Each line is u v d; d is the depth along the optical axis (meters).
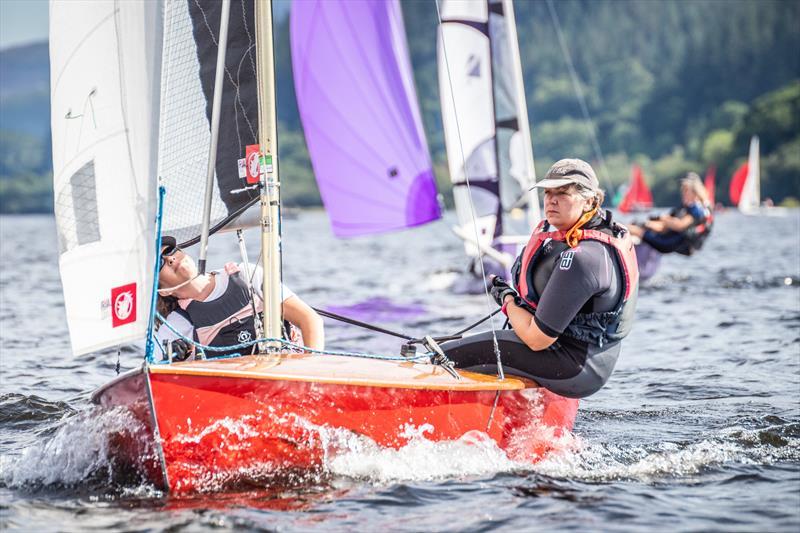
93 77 9.63
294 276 40.38
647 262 32.06
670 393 15.53
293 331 11.92
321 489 9.69
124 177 9.58
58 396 15.02
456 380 10.63
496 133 29.20
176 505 9.12
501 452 10.94
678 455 11.38
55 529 8.53
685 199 31.05
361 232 27.80
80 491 9.65
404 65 27.30
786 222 110.19
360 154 27.36
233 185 11.05
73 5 9.62
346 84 26.95
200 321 11.35
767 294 30.36
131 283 9.54
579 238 10.59
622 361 18.80
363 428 10.09
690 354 19.36
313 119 27.06
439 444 10.49
